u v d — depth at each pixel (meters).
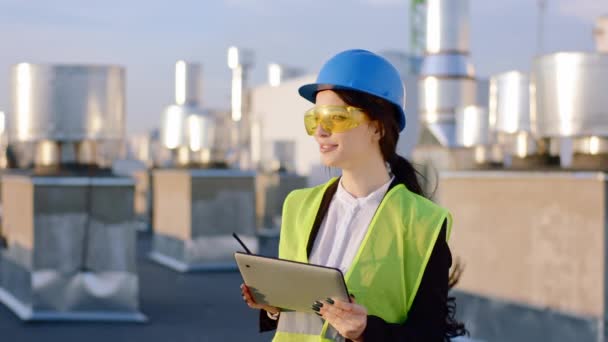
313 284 2.64
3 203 12.93
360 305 2.66
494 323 8.82
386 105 2.85
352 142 2.85
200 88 20.89
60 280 11.02
